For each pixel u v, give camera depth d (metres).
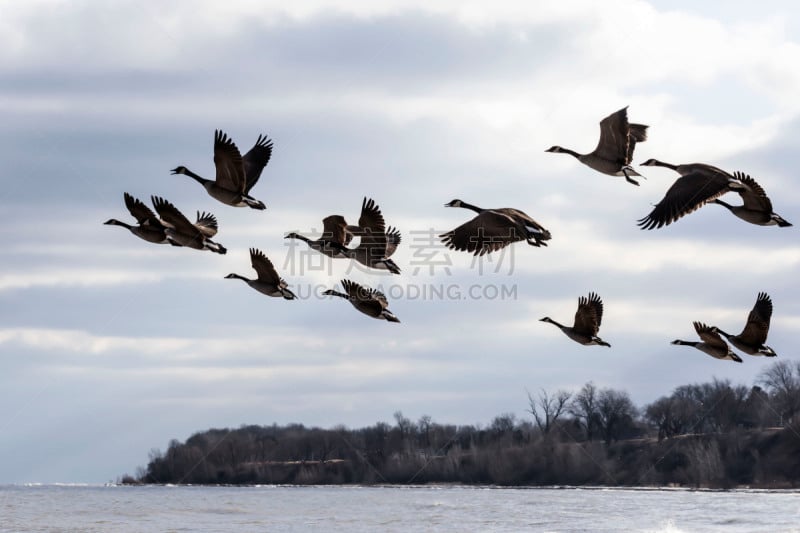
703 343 26.42
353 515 70.25
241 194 25.06
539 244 20.80
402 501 81.75
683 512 64.94
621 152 24.31
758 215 21.70
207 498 95.19
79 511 81.81
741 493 83.50
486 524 60.66
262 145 27.25
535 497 82.19
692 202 20.33
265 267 28.06
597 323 26.91
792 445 91.12
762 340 25.12
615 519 61.56
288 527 63.34
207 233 28.94
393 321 28.56
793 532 53.56
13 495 126.06
